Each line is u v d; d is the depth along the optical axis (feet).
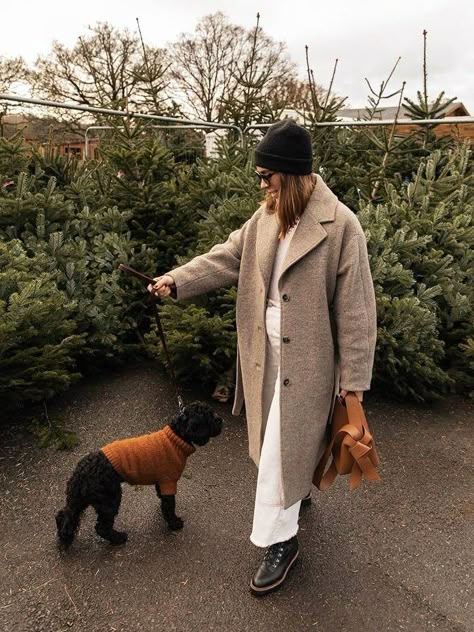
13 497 9.45
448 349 15.01
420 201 16.30
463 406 13.70
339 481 10.29
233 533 8.81
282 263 7.11
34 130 37.24
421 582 7.95
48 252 14.01
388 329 12.98
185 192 18.76
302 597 7.60
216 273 8.30
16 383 10.77
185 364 13.24
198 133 28.81
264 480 7.47
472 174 17.88
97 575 7.84
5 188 15.96
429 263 14.43
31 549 8.29
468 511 9.60
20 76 71.41
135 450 8.04
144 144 17.99
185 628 7.04
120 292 14.47
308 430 7.23
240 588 7.71
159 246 17.26
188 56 75.72
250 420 8.08
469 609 7.48
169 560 8.18
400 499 9.87
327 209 7.00
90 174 18.08
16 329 10.83
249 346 7.94
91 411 12.41
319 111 21.24
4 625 7.00
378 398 13.78
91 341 13.52
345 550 8.55
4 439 11.21
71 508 8.03
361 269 6.95
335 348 7.44
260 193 15.96
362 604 7.50
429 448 11.62
